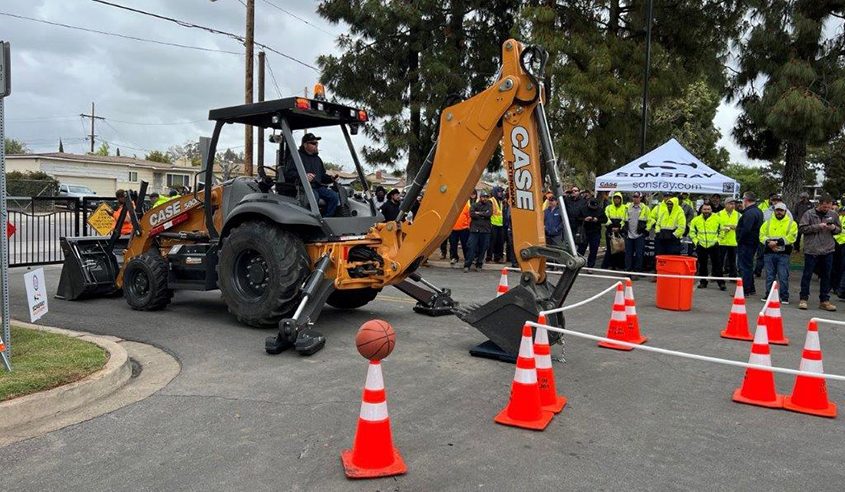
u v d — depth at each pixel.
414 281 9.01
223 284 7.39
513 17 18.16
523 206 5.95
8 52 5.04
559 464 3.79
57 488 3.45
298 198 7.45
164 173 54.16
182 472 3.65
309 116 7.56
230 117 7.60
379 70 17.67
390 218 12.38
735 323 7.60
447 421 4.48
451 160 6.48
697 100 35.56
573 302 10.13
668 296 9.70
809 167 41.72
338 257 6.98
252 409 4.70
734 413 4.80
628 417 4.66
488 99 6.08
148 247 8.98
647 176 14.26
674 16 18.62
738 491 3.47
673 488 3.49
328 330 7.43
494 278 12.89
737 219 12.41
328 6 17.20
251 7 19.86
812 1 15.77
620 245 14.41
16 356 5.46
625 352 6.70
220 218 8.14
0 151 5.06
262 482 3.52
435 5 17.02
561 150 17.95
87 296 9.27
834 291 11.70
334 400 4.90
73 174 48.44
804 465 3.84
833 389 5.55
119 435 4.20
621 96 16.67
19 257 14.70
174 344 6.65
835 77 15.58
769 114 15.68
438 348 6.60
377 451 3.62
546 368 4.78
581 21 17.73
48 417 4.52
